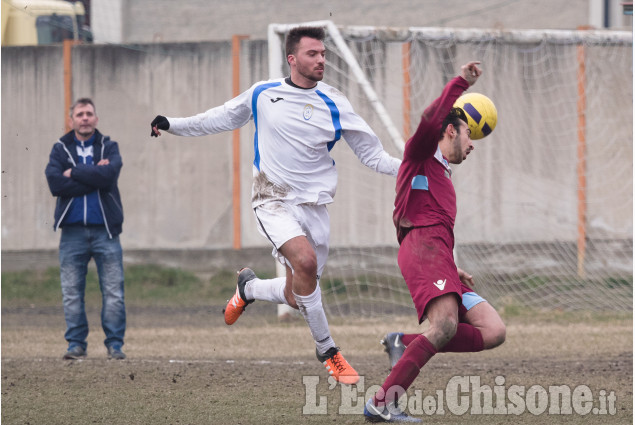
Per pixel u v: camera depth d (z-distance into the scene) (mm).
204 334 30672
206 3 58469
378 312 36969
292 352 25969
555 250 45719
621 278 43469
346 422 15805
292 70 17391
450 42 38281
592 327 31750
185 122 18156
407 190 15844
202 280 45312
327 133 17359
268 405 17453
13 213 47406
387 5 57094
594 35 38719
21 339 29422
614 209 46281
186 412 16750
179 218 47156
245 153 46719
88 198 24750
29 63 47625
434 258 15555
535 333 29953
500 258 45000
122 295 25094
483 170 45438
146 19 58594
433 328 15430
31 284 44500
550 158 46156
